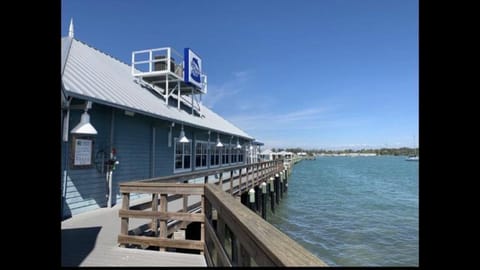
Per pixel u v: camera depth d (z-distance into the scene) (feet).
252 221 5.32
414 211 49.42
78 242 13.44
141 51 34.78
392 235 34.91
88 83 21.50
